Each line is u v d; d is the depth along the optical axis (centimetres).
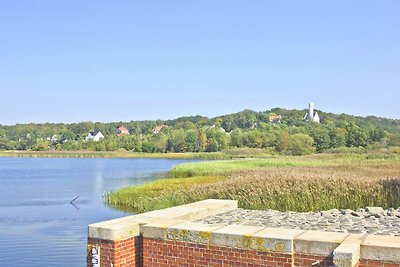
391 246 790
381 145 12225
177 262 963
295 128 14725
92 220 2839
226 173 4781
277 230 933
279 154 11875
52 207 3541
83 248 2034
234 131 15200
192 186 3120
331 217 1261
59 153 18512
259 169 4097
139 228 1012
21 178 7275
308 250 845
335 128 13812
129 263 984
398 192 2200
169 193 3130
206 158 12825
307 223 1144
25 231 2469
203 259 933
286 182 2525
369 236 871
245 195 2428
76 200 4009
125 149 18025
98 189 5147
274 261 863
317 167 4344
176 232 965
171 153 15388
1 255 1894
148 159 14750
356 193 2248
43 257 1861
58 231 2477
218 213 1312
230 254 905
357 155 7981
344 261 762
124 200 3494
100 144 18525
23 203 3847
